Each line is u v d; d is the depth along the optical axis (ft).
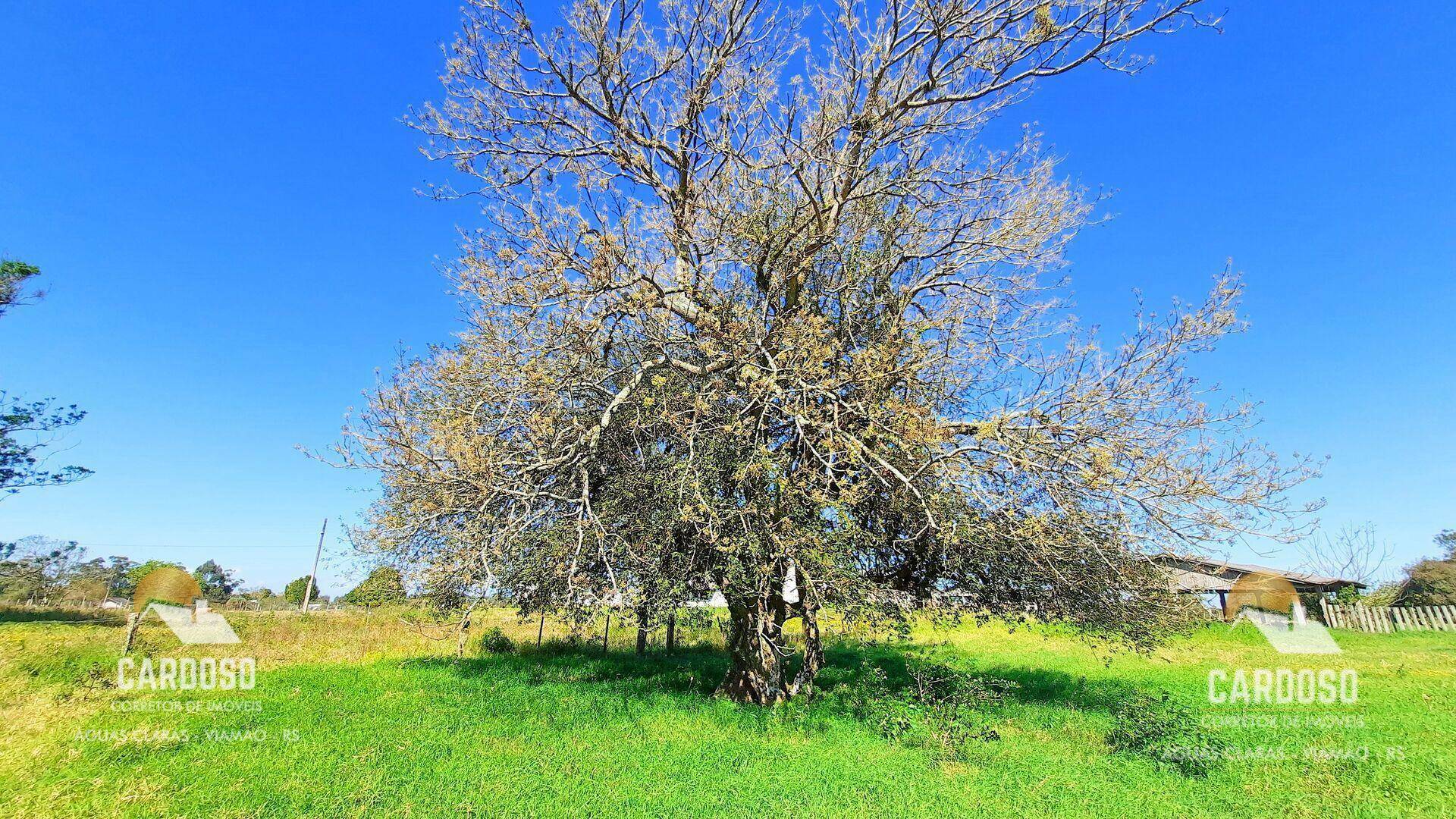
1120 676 47.96
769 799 21.59
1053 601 34.83
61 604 98.17
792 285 36.63
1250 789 23.09
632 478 33.71
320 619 78.33
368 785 21.97
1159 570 32.32
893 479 30.78
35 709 30.94
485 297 31.12
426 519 31.19
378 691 35.91
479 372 32.09
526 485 30.40
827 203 35.68
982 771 24.81
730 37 36.27
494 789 21.98
